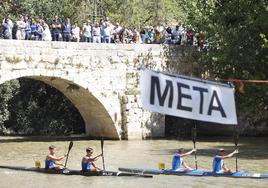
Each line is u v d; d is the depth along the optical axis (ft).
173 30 276.41
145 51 259.19
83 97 253.03
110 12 370.53
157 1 374.02
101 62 248.52
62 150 223.51
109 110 251.80
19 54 225.56
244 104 260.42
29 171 173.37
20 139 272.51
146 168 173.88
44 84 306.96
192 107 51.72
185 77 52.13
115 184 150.20
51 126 305.12
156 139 261.03
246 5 260.21
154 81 51.67
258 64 262.47
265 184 147.95
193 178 157.17
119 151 217.97
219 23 267.80
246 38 261.24
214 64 270.67
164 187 144.77
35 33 235.81
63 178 160.56
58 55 236.02
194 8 274.16
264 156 204.54
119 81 253.65
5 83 301.84
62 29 247.09
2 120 305.94
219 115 51.88
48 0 335.06
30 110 312.09
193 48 271.49
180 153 164.35
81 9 354.54
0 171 173.99
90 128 272.10
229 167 178.70
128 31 265.13
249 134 278.05
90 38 254.06
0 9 307.78
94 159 164.86
